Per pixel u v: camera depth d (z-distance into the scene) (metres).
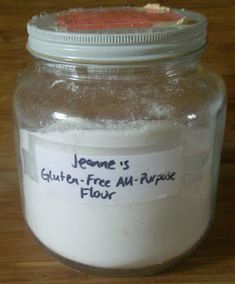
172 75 0.38
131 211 0.37
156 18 0.37
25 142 0.39
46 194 0.39
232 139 0.55
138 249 0.39
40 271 0.41
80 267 0.40
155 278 0.40
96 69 0.35
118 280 0.40
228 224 0.47
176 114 0.36
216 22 0.50
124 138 0.35
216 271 0.41
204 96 0.39
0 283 0.40
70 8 0.49
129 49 0.33
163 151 0.36
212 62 0.52
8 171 0.55
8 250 0.43
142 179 0.36
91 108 0.37
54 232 0.40
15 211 0.49
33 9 0.49
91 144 0.35
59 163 0.37
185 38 0.34
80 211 0.38
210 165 0.41
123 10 0.42
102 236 0.38
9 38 0.50
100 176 0.36
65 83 0.38
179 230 0.39
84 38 0.33
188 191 0.39
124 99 0.37
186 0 0.49
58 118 0.37
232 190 0.52
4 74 0.52
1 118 0.53
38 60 0.37
